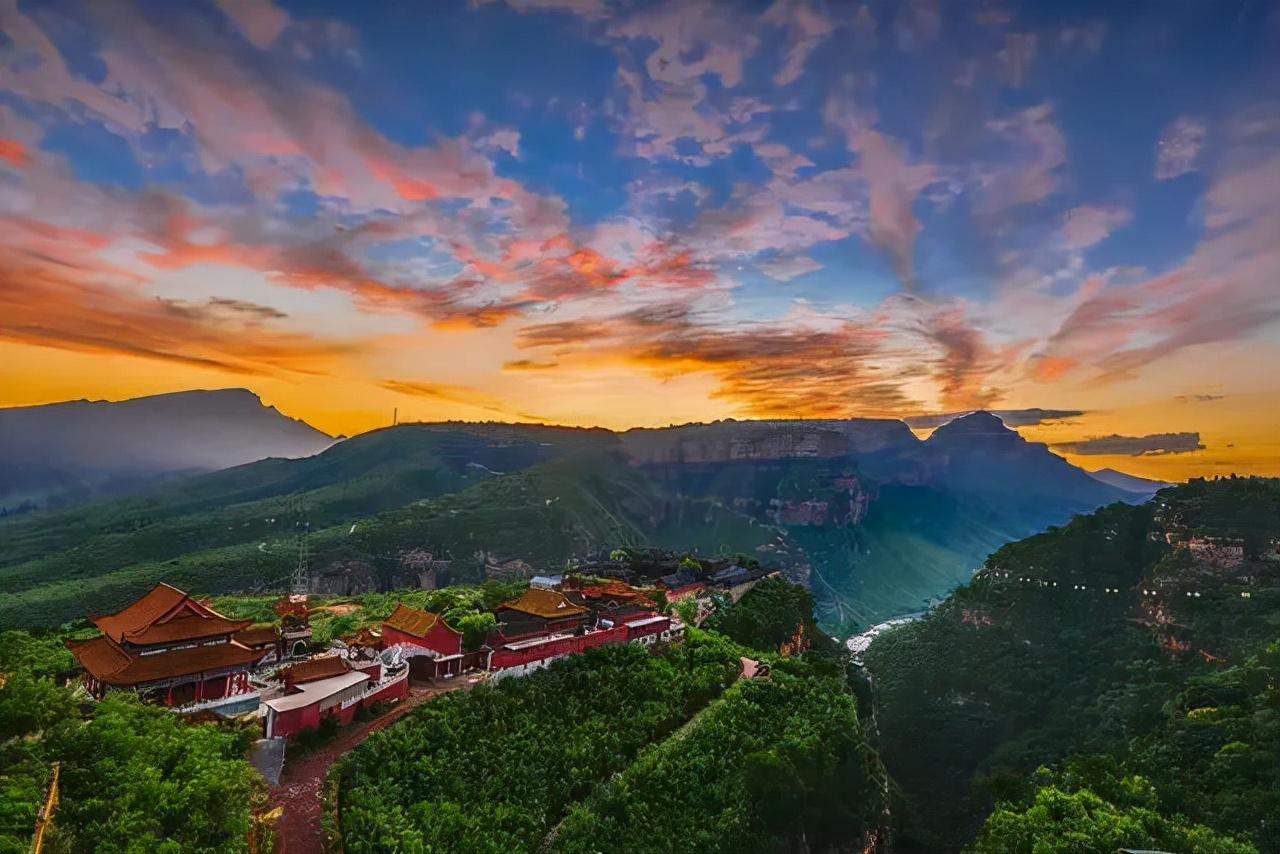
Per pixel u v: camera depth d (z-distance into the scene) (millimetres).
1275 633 120500
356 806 45031
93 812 36094
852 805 73562
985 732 141125
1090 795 70438
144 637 54188
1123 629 152500
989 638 167375
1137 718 114812
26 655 62781
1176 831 64625
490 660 69312
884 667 174875
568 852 48781
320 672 58844
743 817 58219
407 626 71500
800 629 140375
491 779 52938
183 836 37094
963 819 116688
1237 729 89562
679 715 71500
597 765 59438
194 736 45406
